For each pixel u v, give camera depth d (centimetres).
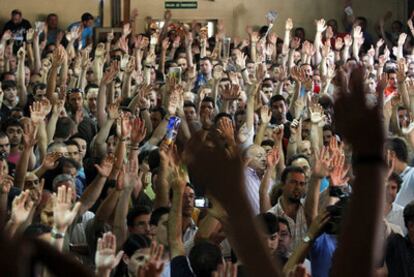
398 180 624
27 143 683
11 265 119
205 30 1648
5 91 1118
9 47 1439
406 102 1103
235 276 332
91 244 583
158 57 1725
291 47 1549
